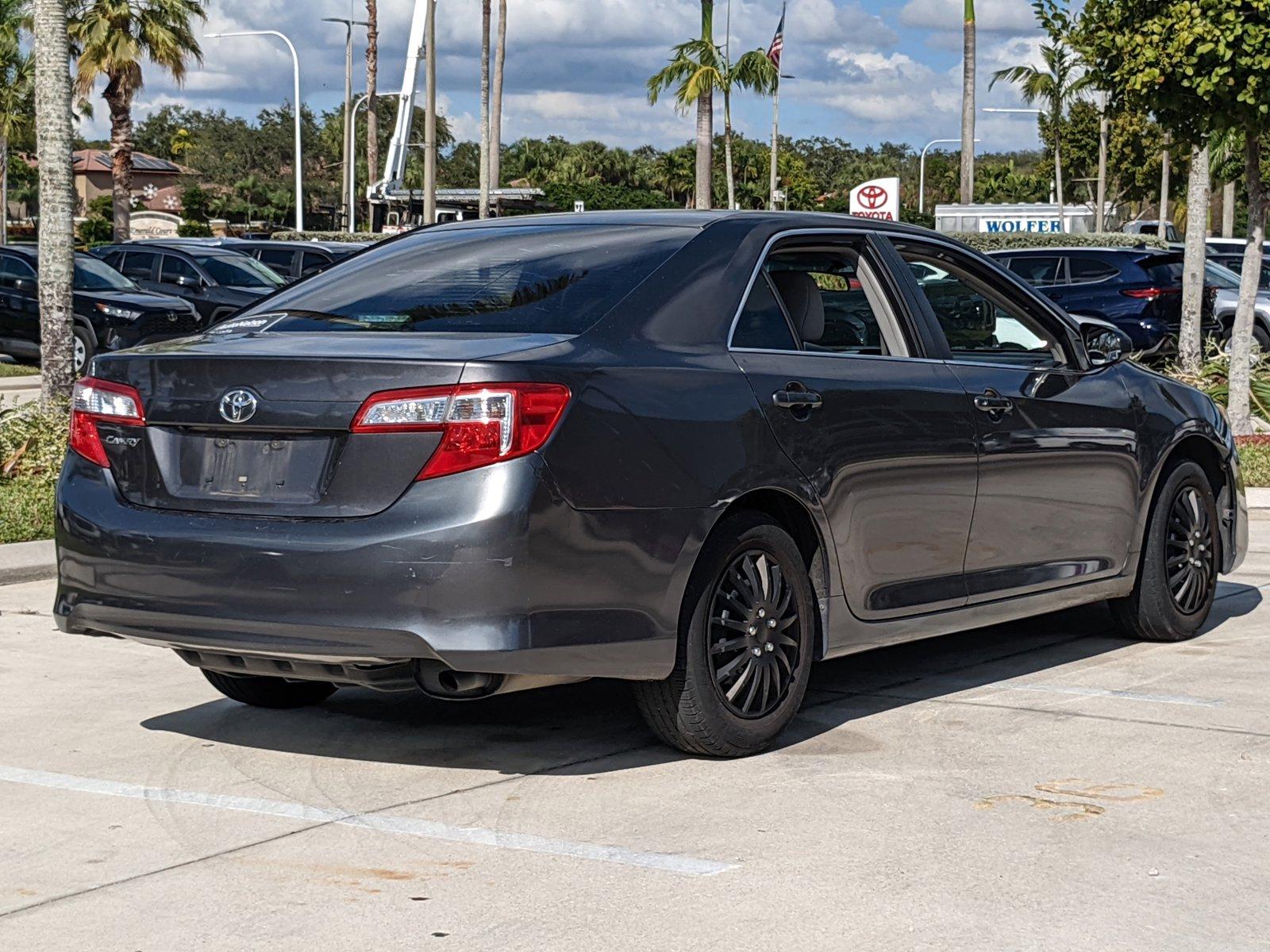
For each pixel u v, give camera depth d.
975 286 6.27
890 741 5.41
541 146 111.44
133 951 3.64
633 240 5.41
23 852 4.32
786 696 5.25
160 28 40.97
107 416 5.02
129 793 4.86
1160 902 3.92
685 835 4.42
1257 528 10.65
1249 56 12.08
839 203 99.19
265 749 5.37
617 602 4.67
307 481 4.64
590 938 3.69
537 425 4.51
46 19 13.05
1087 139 60.47
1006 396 6.02
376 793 4.85
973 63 38.16
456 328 4.98
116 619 4.89
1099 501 6.53
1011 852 4.28
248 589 4.61
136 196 106.75
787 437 5.15
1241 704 5.94
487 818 4.59
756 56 32.97
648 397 4.79
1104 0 12.82
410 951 3.63
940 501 5.72
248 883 4.07
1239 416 14.00
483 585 4.43
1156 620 6.96
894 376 5.61
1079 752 5.27
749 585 5.11
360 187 110.56
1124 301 21.89
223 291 23.31
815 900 3.93
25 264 22.23
